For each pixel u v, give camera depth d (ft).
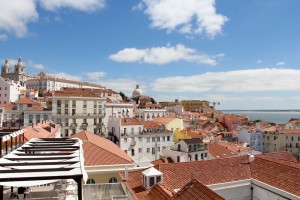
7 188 64.13
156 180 76.28
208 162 90.07
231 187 81.25
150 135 284.00
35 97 429.79
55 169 44.09
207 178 82.43
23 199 56.80
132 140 273.54
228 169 88.53
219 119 542.57
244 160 95.09
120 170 108.06
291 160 110.01
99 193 81.00
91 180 105.81
